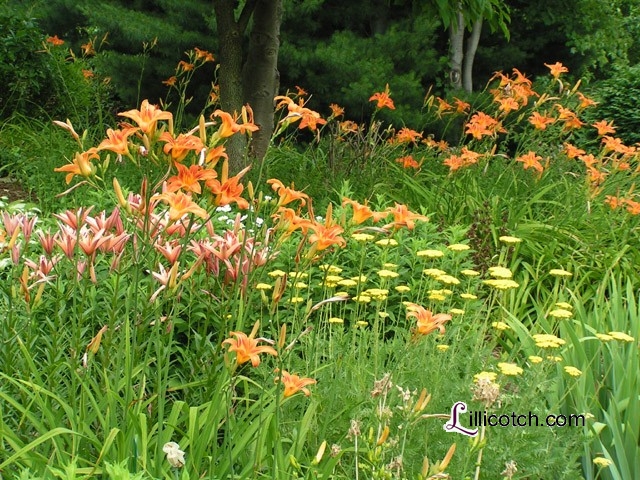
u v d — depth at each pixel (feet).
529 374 11.25
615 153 25.98
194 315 12.96
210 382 10.43
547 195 25.18
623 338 12.73
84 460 8.71
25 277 10.00
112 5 43.27
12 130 30.73
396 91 36.88
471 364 12.25
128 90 41.16
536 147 27.35
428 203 23.40
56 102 34.76
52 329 10.41
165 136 8.25
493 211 21.76
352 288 16.40
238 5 38.40
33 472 8.70
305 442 11.00
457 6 28.40
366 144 26.48
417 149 32.40
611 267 19.22
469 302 15.11
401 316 16.71
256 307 14.35
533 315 19.44
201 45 39.01
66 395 10.77
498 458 10.14
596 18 47.67
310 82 37.09
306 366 11.37
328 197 23.54
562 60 48.39
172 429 9.49
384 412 9.20
